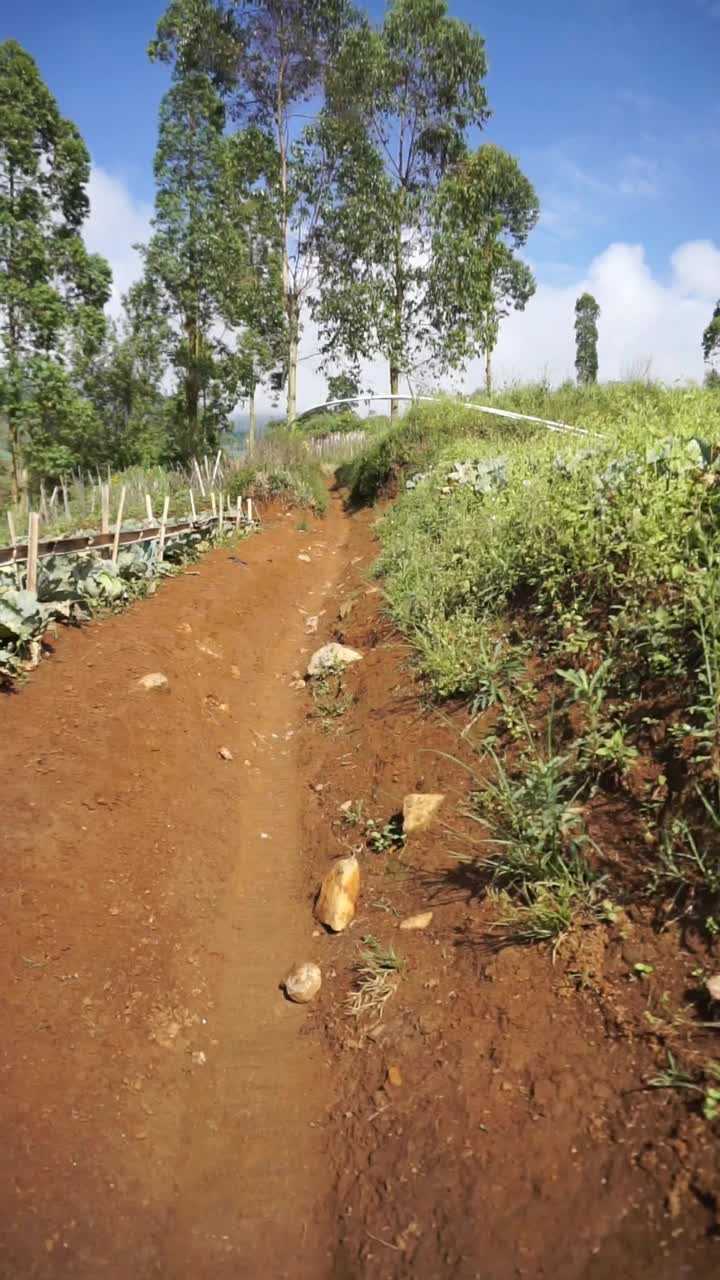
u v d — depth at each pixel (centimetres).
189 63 2611
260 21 2625
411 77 2770
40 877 387
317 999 381
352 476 2088
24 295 2167
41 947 354
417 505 1134
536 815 358
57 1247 253
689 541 438
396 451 1714
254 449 2003
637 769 370
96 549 815
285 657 877
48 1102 296
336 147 2694
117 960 371
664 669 398
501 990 321
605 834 355
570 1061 279
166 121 2564
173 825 484
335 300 2769
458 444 1336
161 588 890
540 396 1609
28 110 2177
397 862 440
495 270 2845
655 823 343
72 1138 287
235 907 454
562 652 483
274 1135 314
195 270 2630
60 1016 330
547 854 346
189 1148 308
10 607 588
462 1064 301
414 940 381
